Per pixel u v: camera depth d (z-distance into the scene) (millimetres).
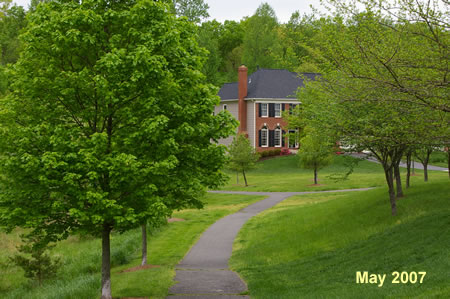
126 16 13688
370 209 24656
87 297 14836
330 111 18656
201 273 18328
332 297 11922
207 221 32500
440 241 15391
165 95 13891
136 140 13664
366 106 15805
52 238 14180
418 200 23078
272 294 13883
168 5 14828
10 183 13211
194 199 16156
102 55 13828
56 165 12203
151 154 13883
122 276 17984
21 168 12938
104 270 14195
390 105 13031
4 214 12672
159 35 13961
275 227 27438
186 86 14891
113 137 13922
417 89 11070
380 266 14805
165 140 13227
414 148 19812
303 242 22141
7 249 27141
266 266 19031
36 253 19609
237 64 95188
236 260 21328
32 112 13820
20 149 12930
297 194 42500
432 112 12781
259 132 62906
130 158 12492
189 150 14773
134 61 12531
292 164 60125
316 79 19016
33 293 17641
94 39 13227
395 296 10945
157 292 14781
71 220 14305
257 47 78562
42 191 13047
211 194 45375
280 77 65312
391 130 14906
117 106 13852
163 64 13547
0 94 26109
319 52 16734
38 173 12875
